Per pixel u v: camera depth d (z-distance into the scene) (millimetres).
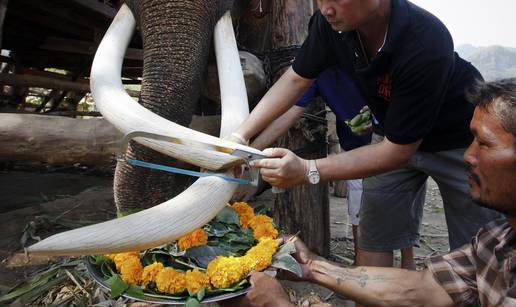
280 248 1380
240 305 1243
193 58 1929
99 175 4762
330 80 2035
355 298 1377
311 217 2549
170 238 1197
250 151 1319
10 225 2988
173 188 1951
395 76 1348
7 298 2025
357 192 2609
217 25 2168
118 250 1133
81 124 2133
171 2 1945
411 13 1316
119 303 2014
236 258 1267
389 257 2100
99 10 4340
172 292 1182
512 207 1001
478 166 1018
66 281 2254
